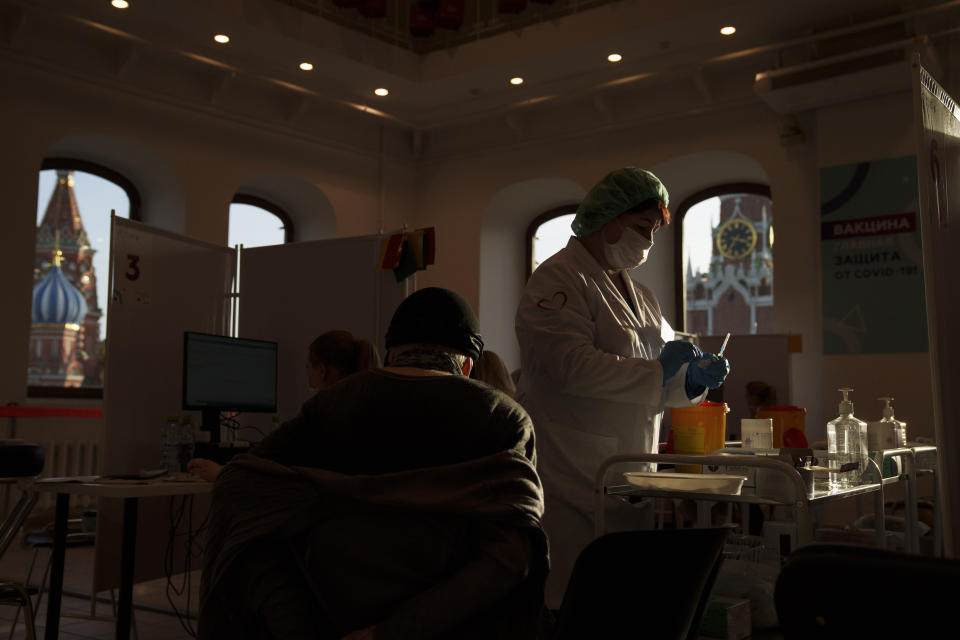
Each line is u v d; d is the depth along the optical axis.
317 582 1.17
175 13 6.46
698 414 2.07
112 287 3.59
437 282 8.87
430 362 1.28
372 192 8.76
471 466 1.16
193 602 4.05
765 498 1.73
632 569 1.28
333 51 7.18
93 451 6.70
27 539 3.46
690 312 8.52
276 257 4.30
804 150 6.97
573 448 2.28
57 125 6.57
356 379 1.26
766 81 6.59
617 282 2.49
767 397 5.98
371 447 1.20
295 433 1.26
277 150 8.03
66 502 2.84
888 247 6.32
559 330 2.22
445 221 8.91
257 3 6.70
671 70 7.32
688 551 1.32
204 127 7.52
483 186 8.73
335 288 4.12
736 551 2.38
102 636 3.37
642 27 6.68
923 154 1.99
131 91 7.01
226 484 1.21
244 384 3.75
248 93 7.82
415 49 7.96
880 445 2.69
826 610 0.79
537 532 1.15
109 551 3.51
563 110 8.29
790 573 0.81
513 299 9.05
